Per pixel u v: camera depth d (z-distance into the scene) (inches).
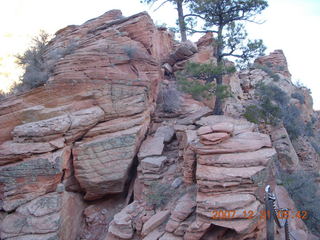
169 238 227.0
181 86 454.9
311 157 612.4
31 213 292.7
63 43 463.2
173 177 323.0
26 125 330.0
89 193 355.3
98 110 360.2
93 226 346.0
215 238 213.2
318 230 340.8
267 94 524.4
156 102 475.2
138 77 403.9
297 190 386.3
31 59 488.1
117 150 340.2
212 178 222.1
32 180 310.7
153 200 290.7
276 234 243.3
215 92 416.5
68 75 376.5
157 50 505.7
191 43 538.6
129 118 368.5
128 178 374.6
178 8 718.5
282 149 506.0
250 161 231.5
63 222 307.0
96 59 388.8
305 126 727.7
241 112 503.5
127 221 277.9
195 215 234.8
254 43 428.8
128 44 420.2
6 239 277.9
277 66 899.4
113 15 481.7
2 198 312.2
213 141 258.2
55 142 322.7
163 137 391.9
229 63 592.1
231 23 450.0
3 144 329.7
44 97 359.3
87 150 334.6
